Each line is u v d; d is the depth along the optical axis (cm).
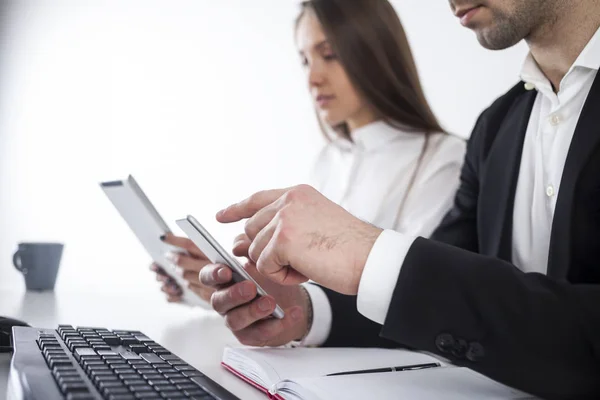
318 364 71
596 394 54
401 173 181
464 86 213
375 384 60
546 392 55
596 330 54
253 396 62
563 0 85
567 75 88
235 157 271
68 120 286
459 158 175
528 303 56
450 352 57
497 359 56
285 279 69
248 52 271
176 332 107
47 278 161
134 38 285
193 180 276
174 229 275
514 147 97
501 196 97
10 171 284
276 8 266
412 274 59
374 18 176
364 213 185
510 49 204
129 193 110
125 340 71
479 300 57
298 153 259
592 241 78
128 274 277
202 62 278
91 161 284
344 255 62
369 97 180
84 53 288
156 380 51
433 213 169
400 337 59
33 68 287
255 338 89
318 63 182
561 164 89
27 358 58
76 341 67
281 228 63
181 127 279
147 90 283
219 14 276
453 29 214
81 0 288
